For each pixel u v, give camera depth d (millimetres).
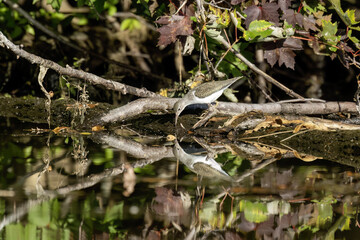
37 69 12305
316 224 3723
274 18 8156
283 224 3693
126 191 4578
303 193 4543
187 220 3793
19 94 12414
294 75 12344
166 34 8203
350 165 5816
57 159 6055
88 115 8875
